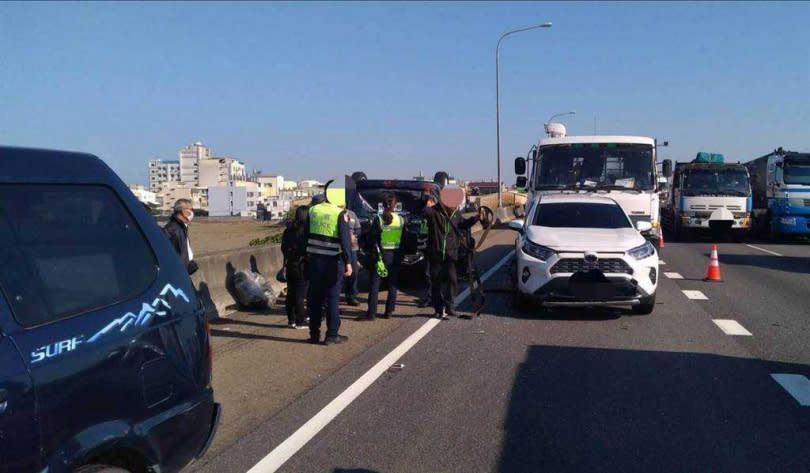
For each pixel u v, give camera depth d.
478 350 8.27
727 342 8.61
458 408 6.08
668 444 5.19
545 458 4.95
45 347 2.92
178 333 3.73
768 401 6.20
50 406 2.86
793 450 5.05
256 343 8.77
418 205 14.09
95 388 3.10
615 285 9.62
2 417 2.65
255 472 4.77
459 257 10.62
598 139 14.28
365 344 8.70
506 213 38.84
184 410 3.71
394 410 6.05
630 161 14.16
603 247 9.74
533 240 10.23
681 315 10.49
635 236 10.29
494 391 6.57
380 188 14.29
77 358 3.03
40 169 3.26
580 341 8.73
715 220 25.03
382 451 5.12
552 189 14.31
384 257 10.34
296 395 6.55
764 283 14.18
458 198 10.30
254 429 5.64
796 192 24.47
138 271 3.62
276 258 13.09
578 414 5.89
